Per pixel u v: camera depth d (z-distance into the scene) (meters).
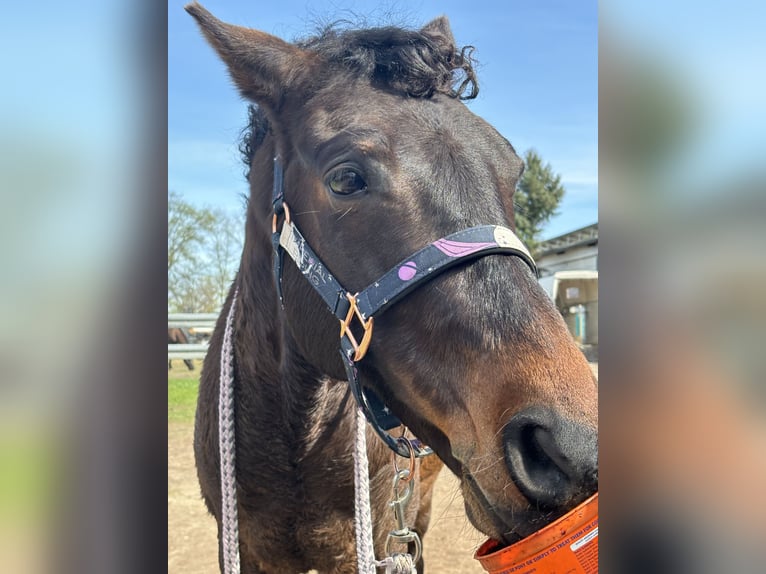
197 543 4.57
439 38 1.79
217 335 2.47
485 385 1.34
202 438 2.37
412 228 1.48
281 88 1.83
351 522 2.27
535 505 1.25
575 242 20.52
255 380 2.12
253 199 2.11
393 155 1.53
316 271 1.67
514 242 1.46
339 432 2.14
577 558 1.16
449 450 1.53
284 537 2.26
